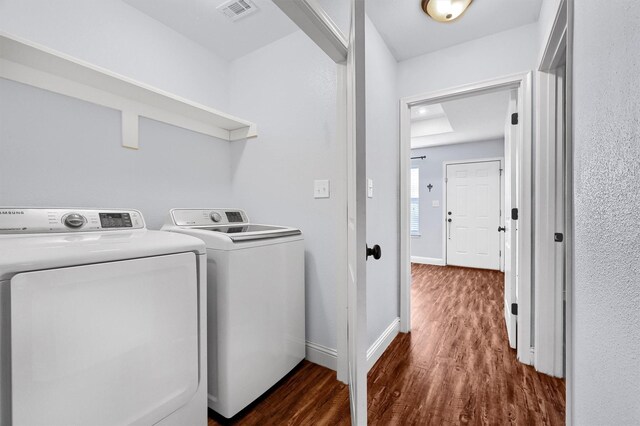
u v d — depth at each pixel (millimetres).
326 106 1818
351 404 1354
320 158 1849
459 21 1854
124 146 1672
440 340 2219
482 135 4488
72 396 799
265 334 1535
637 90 544
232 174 2309
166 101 1712
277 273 1619
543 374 1739
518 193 1916
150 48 1825
